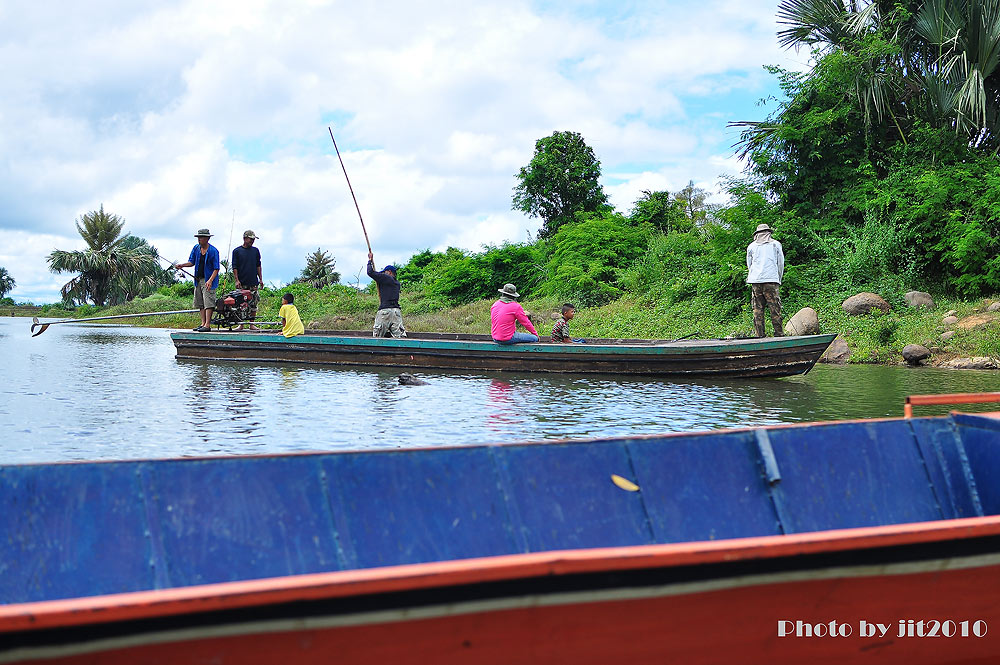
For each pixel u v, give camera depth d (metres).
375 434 6.66
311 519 3.22
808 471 3.78
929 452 3.95
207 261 14.67
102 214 54.84
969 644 2.88
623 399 9.04
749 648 2.60
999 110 18.72
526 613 2.30
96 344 19.16
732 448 3.74
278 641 2.10
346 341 13.07
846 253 17.44
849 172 18.62
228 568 3.10
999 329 13.83
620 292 24.06
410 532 3.31
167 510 3.10
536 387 10.29
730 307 18.02
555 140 38.59
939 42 18.41
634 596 2.38
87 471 3.04
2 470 2.95
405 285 39.50
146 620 1.95
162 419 7.37
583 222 30.23
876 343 14.63
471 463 3.44
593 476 3.57
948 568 2.72
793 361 11.09
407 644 2.23
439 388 10.11
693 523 3.60
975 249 15.61
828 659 2.71
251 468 3.20
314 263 49.94
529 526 3.44
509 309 12.35
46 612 1.84
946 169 17.45
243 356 14.00
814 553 2.50
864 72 18.53
